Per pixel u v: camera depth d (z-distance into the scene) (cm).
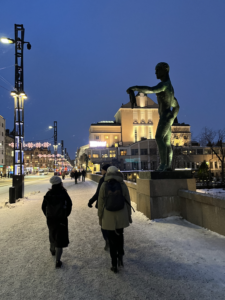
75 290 282
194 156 6359
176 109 664
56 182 368
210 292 263
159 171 602
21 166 1248
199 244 405
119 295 266
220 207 436
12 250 434
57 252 351
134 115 8450
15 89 1254
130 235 482
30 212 840
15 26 1249
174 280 293
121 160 7144
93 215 741
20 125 1256
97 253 402
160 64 619
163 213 586
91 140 8156
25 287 294
